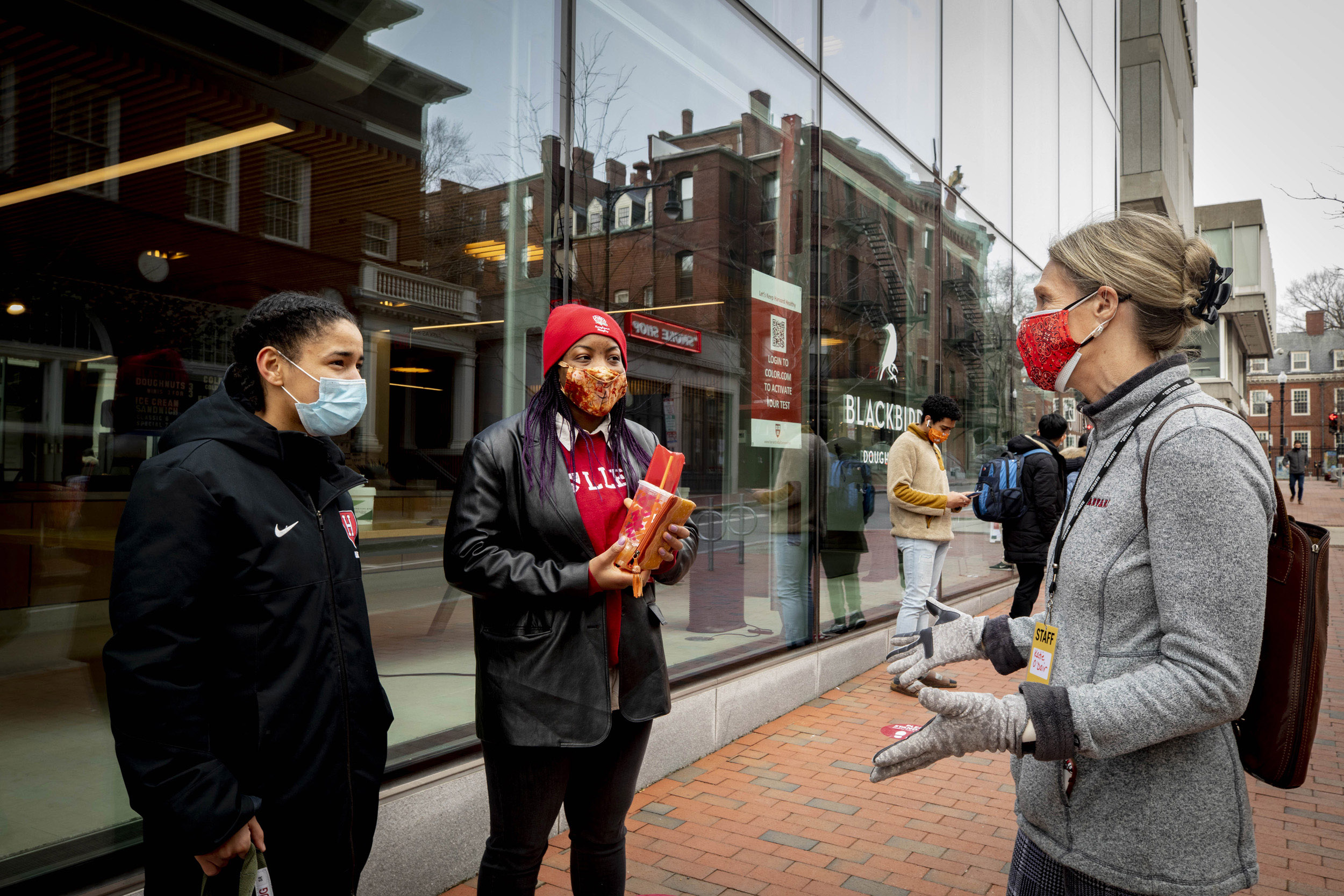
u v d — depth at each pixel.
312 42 3.20
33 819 2.26
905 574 5.75
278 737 1.47
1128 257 1.38
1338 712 5.18
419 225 3.42
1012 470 6.12
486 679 1.99
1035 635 1.43
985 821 3.46
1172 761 1.25
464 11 3.58
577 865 2.17
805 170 5.74
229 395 1.66
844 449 6.14
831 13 6.05
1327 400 72.06
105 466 2.96
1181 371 1.36
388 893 2.63
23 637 2.60
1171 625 1.19
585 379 2.04
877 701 5.23
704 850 3.17
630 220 4.30
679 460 1.91
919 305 7.42
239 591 1.47
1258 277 36.06
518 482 2.06
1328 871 3.08
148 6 2.81
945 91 7.94
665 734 3.92
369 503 3.13
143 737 1.33
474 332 3.57
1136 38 23.81
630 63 4.30
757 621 5.07
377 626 3.11
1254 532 1.18
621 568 1.86
